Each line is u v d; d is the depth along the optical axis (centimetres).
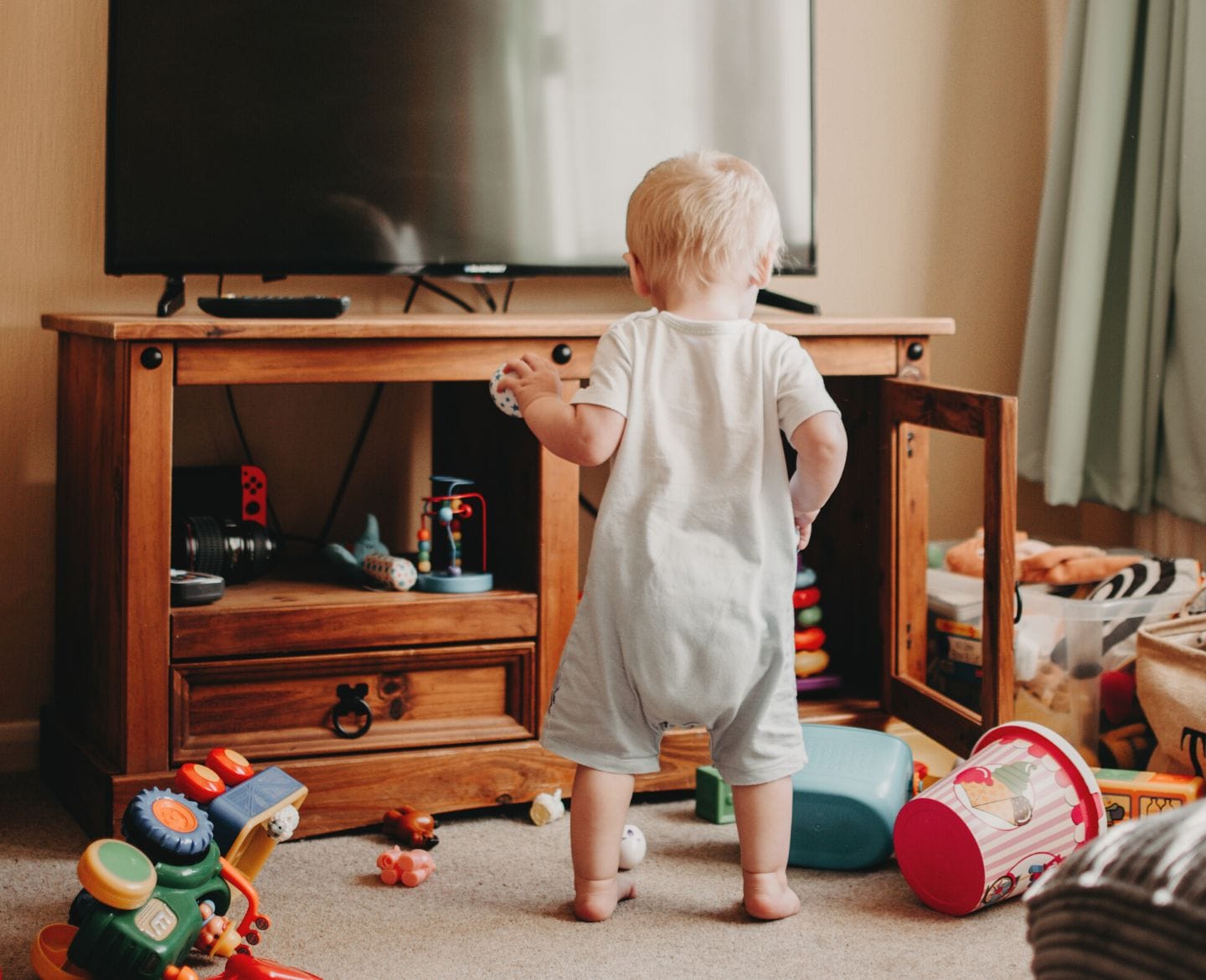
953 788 148
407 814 169
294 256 196
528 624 181
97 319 171
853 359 190
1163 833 76
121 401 161
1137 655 182
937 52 248
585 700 145
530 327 173
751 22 216
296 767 170
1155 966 70
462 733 179
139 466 161
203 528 181
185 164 190
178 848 128
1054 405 238
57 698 198
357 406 219
